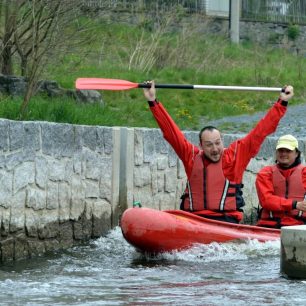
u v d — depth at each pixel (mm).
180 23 73500
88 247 30172
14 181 27000
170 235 28047
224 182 29609
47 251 28906
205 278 24328
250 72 69438
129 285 23094
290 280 23859
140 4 71500
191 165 29781
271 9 93562
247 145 29750
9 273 24812
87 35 47812
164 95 59375
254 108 61031
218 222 28953
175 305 20484
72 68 53125
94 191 31609
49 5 42875
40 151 28391
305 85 68500
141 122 49531
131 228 27922
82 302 20656
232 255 28484
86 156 31078
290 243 23797
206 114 57844
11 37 44938
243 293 22016
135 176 33719
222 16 87000
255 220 39594
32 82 41219
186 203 30016
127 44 65812
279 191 31672
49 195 28953
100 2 47625
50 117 36969
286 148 31344
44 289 22266
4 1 43312
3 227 26469
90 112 41156
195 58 67250
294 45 93188
